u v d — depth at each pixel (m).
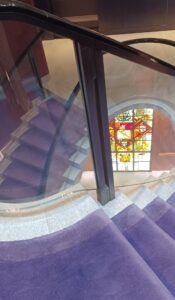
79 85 1.50
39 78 4.37
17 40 4.01
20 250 1.45
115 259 1.37
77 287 1.25
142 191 2.39
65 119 3.29
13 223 1.61
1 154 3.11
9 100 3.67
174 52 5.56
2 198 2.10
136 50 1.52
